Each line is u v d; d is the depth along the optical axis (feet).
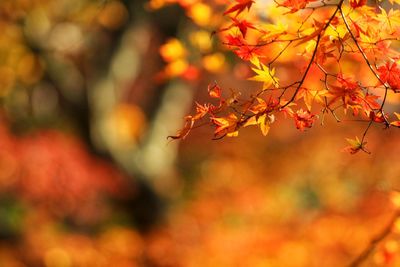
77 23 36.45
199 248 34.47
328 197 43.62
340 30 10.71
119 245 34.04
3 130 36.52
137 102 47.29
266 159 54.39
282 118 53.98
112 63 39.29
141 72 43.86
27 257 34.40
